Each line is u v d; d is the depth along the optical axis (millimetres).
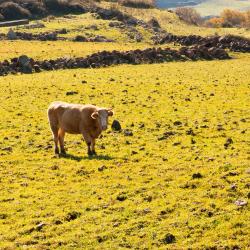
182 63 74500
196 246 15992
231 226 17047
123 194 20578
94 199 20375
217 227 17078
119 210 19062
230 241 16156
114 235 17062
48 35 100375
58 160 26125
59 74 61188
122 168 24234
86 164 25094
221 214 17938
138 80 55344
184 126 32688
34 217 19000
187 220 17703
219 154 25422
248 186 20062
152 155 26312
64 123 26844
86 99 44094
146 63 73500
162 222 17766
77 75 59875
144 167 24297
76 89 49031
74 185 22203
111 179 22750
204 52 80938
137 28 125812
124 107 40125
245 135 29266
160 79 56344
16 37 98062
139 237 16844
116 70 64938
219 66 70812
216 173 22109
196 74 61250
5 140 30641
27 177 23594
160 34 123438
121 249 16125
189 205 18984
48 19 130250
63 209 19516
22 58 65250
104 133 31406
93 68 68125
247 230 16719
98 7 151000
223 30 143750
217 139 28797
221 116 35562
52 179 23234
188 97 44094
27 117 37469
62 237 17172
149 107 39938
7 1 141000
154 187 21234
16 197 21016
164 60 76062
